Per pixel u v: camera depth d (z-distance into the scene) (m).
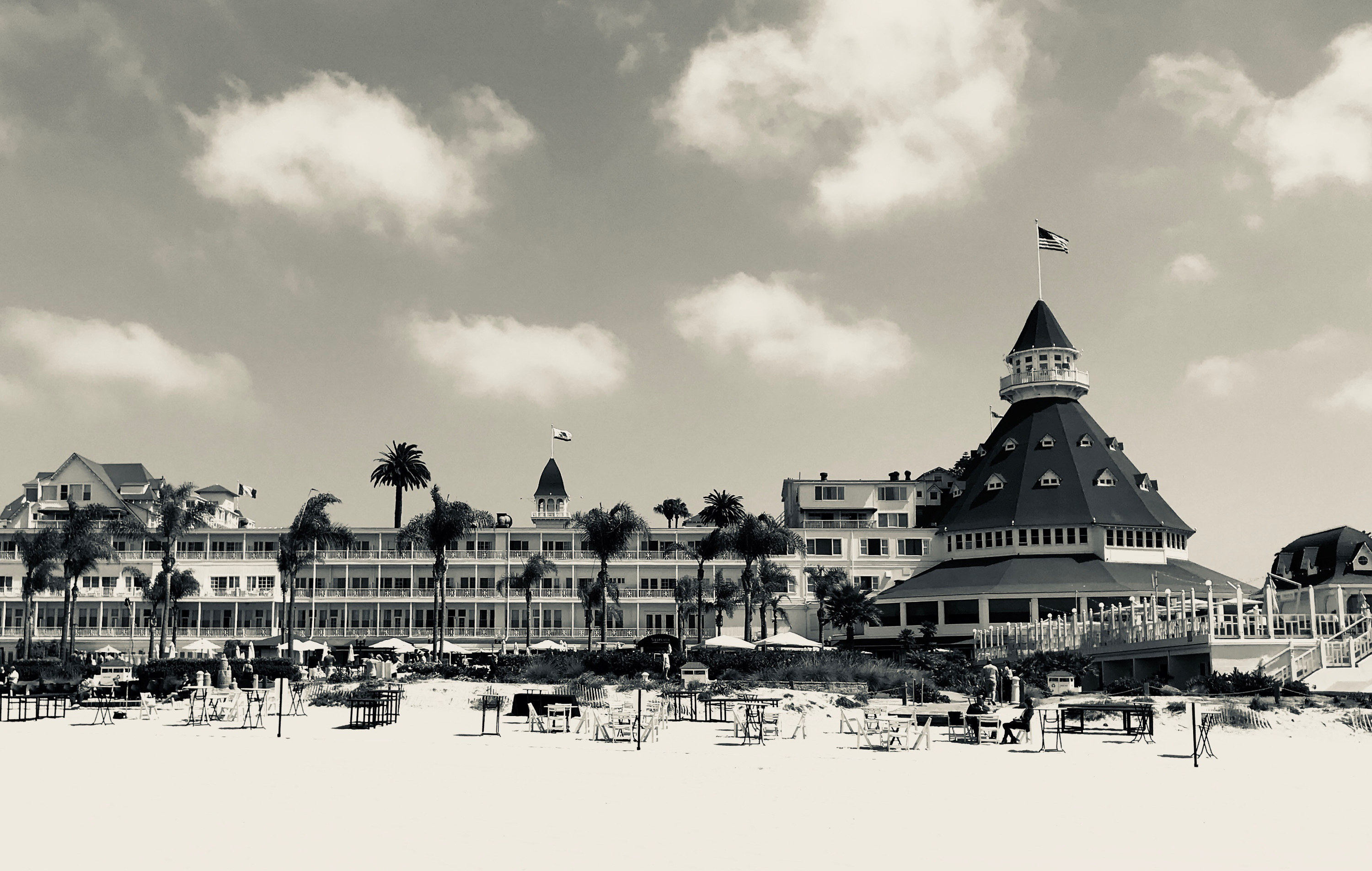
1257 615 57.25
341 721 41.69
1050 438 132.75
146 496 138.75
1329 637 56.16
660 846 17.55
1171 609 64.25
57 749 30.98
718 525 122.56
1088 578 116.88
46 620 123.00
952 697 54.72
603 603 95.19
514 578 119.31
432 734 36.56
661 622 125.50
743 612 127.75
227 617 123.69
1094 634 72.94
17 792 22.33
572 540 128.12
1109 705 43.19
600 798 22.39
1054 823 20.17
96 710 46.19
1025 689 56.44
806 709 47.94
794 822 19.88
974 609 118.50
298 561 98.06
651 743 34.41
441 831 18.50
